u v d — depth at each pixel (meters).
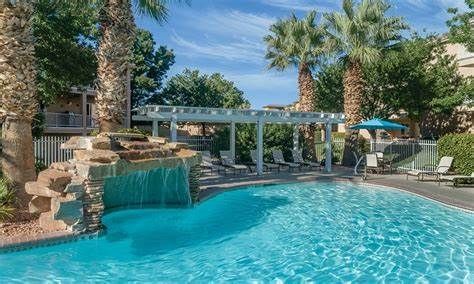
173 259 8.21
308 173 21.80
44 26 22.84
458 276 7.39
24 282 6.84
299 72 27.34
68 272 7.35
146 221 11.23
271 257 8.41
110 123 13.00
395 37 24.72
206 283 7.02
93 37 27.30
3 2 9.31
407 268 7.80
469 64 26.61
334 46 24.80
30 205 9.01
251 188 17.28
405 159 24.83
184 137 29.77
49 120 31.67
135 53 42.91
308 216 12.20
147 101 44.34
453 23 21.05
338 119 23.47
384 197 15.48
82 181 8.91
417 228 10.76
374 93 30.00
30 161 9.93
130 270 7.55
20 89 9.60
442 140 20.66
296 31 26.50
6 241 7.74
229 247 9.06
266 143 27.55
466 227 10.82
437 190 15.77
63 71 24.19
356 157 23.00
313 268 7.79
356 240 9.68
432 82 26.88
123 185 11.93
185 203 13.17
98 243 8.95
